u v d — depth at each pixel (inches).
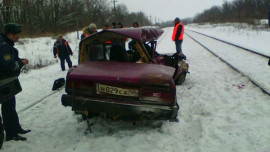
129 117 171.2
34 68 493.0
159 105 149.0
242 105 214.2
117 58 190.5
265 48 566.3
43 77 379.2
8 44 141.4
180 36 474.9
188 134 165.6
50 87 309.7
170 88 148.2
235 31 1196.5
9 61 136.9
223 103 223.3
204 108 209.5
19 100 256.8
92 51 194.1
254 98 228.4
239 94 243.4
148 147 146.4
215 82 294.4
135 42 178.9
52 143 157.0
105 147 146.6
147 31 200.2
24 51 722.2
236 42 752.3
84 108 157.2
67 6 1833.2
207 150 144.3
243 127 172.2
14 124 159.8
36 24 1616.6
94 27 338.3
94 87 155.6
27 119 199.8
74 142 156.6
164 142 152.1
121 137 158.9
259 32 997.8
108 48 200.4
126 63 175.2
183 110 208.4
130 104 147.6
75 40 1073.5
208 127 174.2
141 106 146.4
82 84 158.4
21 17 1568.7
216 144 151.3
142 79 147.5
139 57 207.5
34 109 224.2
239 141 153.6
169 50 644.1
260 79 287.9
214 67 382.3
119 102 150.0
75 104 158.6
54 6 1695.4
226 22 2209.6
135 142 151.8
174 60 267.9
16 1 1414.9
